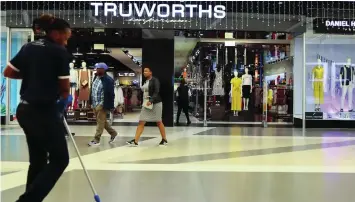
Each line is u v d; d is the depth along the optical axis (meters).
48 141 3.11
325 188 4.70
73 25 12.03
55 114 3.16
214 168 5.91
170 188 4.65
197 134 10.75
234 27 12.16
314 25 12.30
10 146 8.05
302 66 13.48
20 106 3.10
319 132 11.67
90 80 13.79
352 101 13.41
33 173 3.38
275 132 11.55
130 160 6.58
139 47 14.09
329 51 13.38
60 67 3.12
